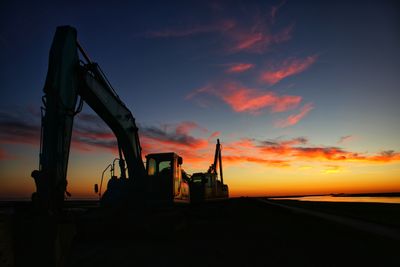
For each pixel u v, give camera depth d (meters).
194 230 14.35
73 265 7.67
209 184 23.75
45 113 6.96
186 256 8.56
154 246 10.15
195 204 21.67
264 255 8.52
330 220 15.78
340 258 7.86
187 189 16.97
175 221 12.00
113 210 12.05
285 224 16.41
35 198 6.12
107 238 11.81
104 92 9.73
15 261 4.74
